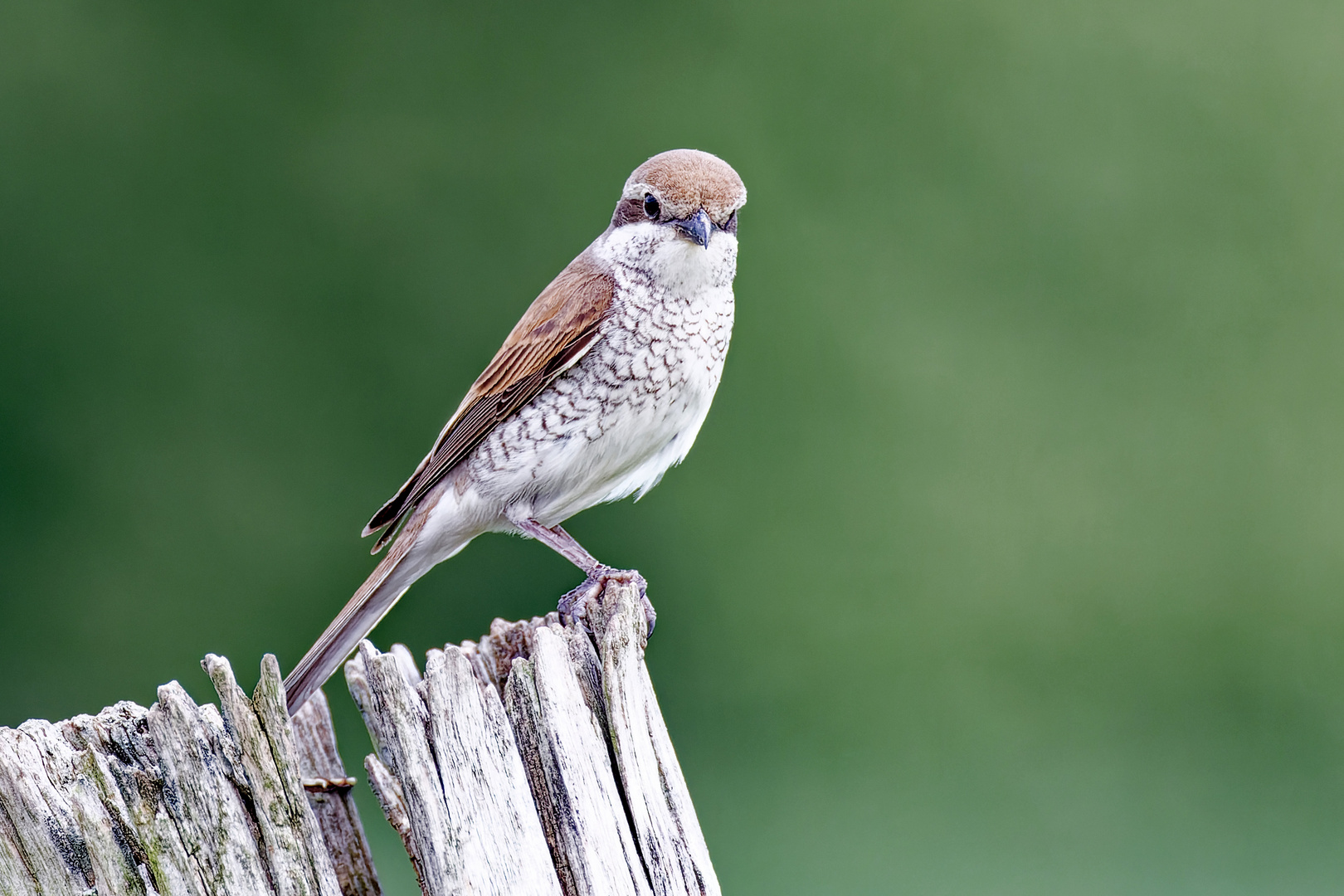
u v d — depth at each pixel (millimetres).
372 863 6297
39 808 4883
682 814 5605
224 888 4949
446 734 5219
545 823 5367
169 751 4980
